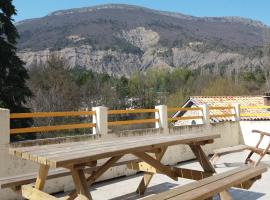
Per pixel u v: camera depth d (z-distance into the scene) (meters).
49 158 4.07
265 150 8.96
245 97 29.80
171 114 29.67
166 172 6.13
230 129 12.29
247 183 5.52
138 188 6.72
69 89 32.59
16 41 23.16
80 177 4.42
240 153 11.62
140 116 39.66
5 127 6.01
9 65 22.09
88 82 42.38
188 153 10.30
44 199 4.60
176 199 3.94
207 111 11.19
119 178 8.07
